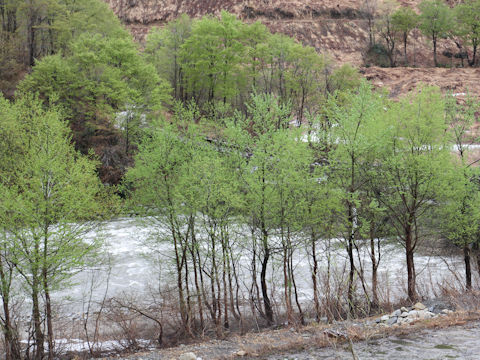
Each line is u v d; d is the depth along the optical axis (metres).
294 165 19.45
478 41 111.31
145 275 25.64
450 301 17.52
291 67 71.00
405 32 112.81
